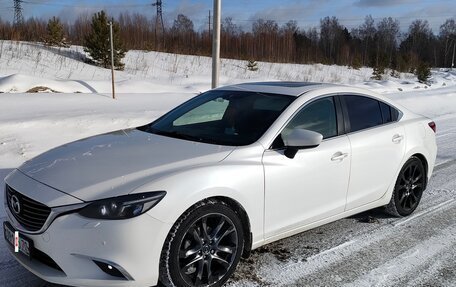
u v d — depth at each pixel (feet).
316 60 174.70
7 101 37.47
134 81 63.62
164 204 9.69
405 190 16.46
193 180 10.23
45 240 9.50
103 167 10.52
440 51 319.47
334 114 14.07
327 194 13.33
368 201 14.92
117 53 85.71
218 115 13.75
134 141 12.57
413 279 11.92
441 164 25.31
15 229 10.19
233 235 11.14
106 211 9.29
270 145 12.16
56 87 51.75
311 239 14.40
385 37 315.37
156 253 9.72
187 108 15.01
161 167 10.47
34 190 9.95
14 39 94.48
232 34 163.63
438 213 17.16
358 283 11.62
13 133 25.45
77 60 86.12
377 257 13.21
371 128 15.01
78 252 9.31
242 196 11.09
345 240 14.39
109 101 42.55
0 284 10.87
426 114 48.39
